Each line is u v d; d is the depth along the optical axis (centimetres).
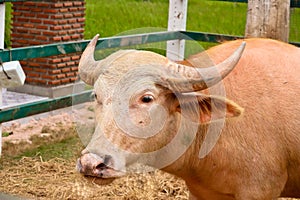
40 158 828
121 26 1620
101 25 1623
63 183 753
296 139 519
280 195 570
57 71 1095
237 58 471
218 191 533
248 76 519
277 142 518
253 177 515
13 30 1142
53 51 771
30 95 1112
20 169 792
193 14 1636
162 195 723
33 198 695
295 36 1134
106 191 729
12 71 721
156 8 1717
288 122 517
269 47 548
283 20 777
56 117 1002
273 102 516
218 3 1692
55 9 1097
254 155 511
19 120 980
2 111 754
